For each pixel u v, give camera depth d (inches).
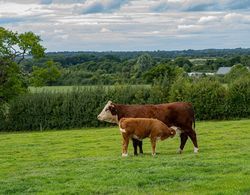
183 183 553.0
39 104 2277.3
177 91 2284.7
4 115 2300.7
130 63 4190.5
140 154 833.5
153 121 803.4
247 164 652.1
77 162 747.4
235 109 2283.5
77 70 3838.6
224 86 2299.5
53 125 2274.9
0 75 2432.3
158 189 529.3
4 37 2458.2
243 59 4758.9
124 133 804.0
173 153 871.1
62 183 578.2
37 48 2534.5
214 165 645.9
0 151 1077.1
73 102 2266.2
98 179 586.2
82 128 2234.3
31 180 599.2
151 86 2337.6
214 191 502.9
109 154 925.8
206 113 2289.6
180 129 866.8
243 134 1213.1
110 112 871.1
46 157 949.2
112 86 2326.5
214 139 1119.6
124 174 606.9
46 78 2608.3
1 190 552.4
